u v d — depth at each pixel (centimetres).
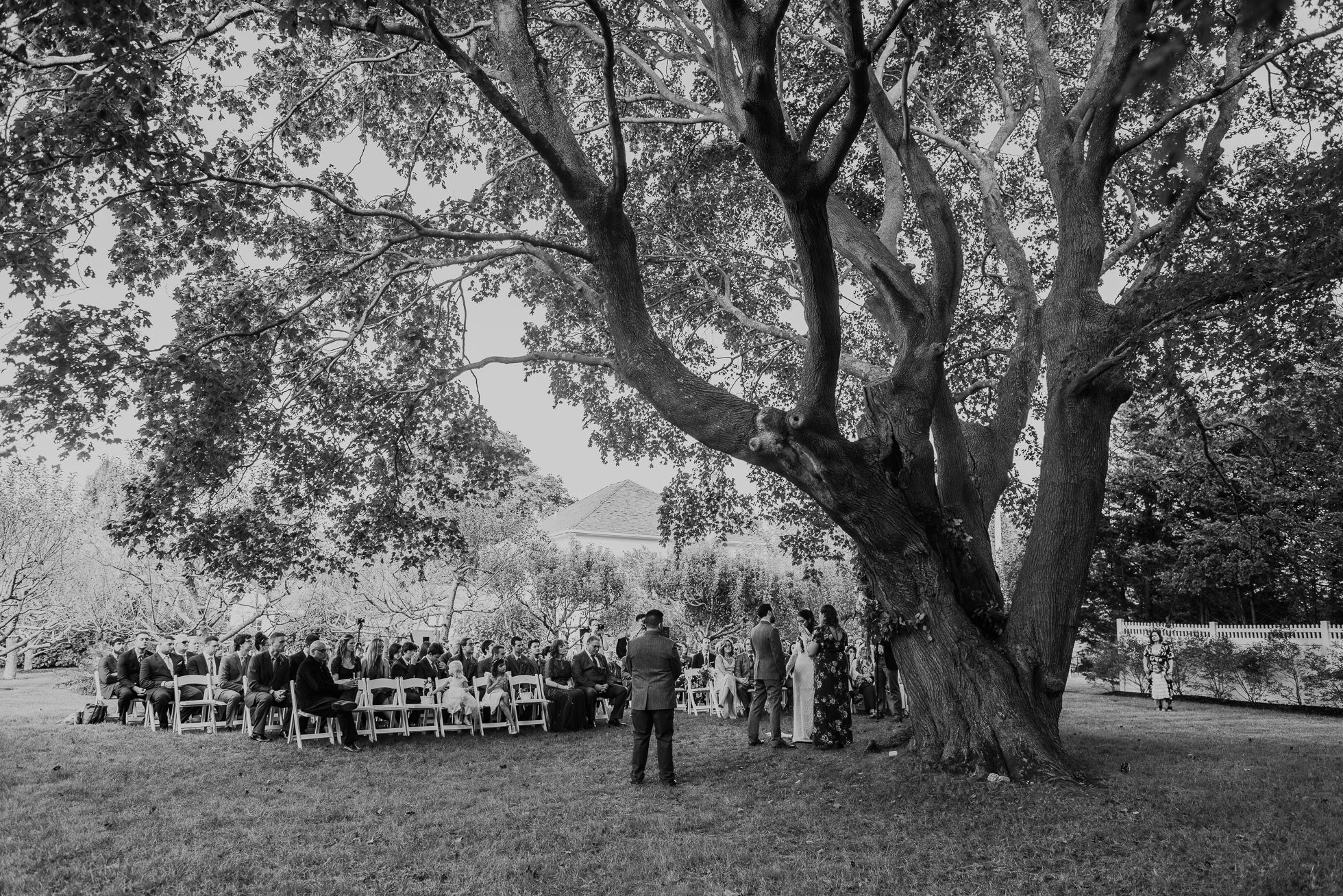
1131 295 1000
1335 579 2630
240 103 1296
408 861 616
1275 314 924
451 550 1562
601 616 3206
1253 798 827
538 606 3100
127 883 559
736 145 1506
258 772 996
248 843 666
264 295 1242
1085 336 1039
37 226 920
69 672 3731
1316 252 813
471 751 1178
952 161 1689
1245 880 564
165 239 1123
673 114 1587
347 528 1466
